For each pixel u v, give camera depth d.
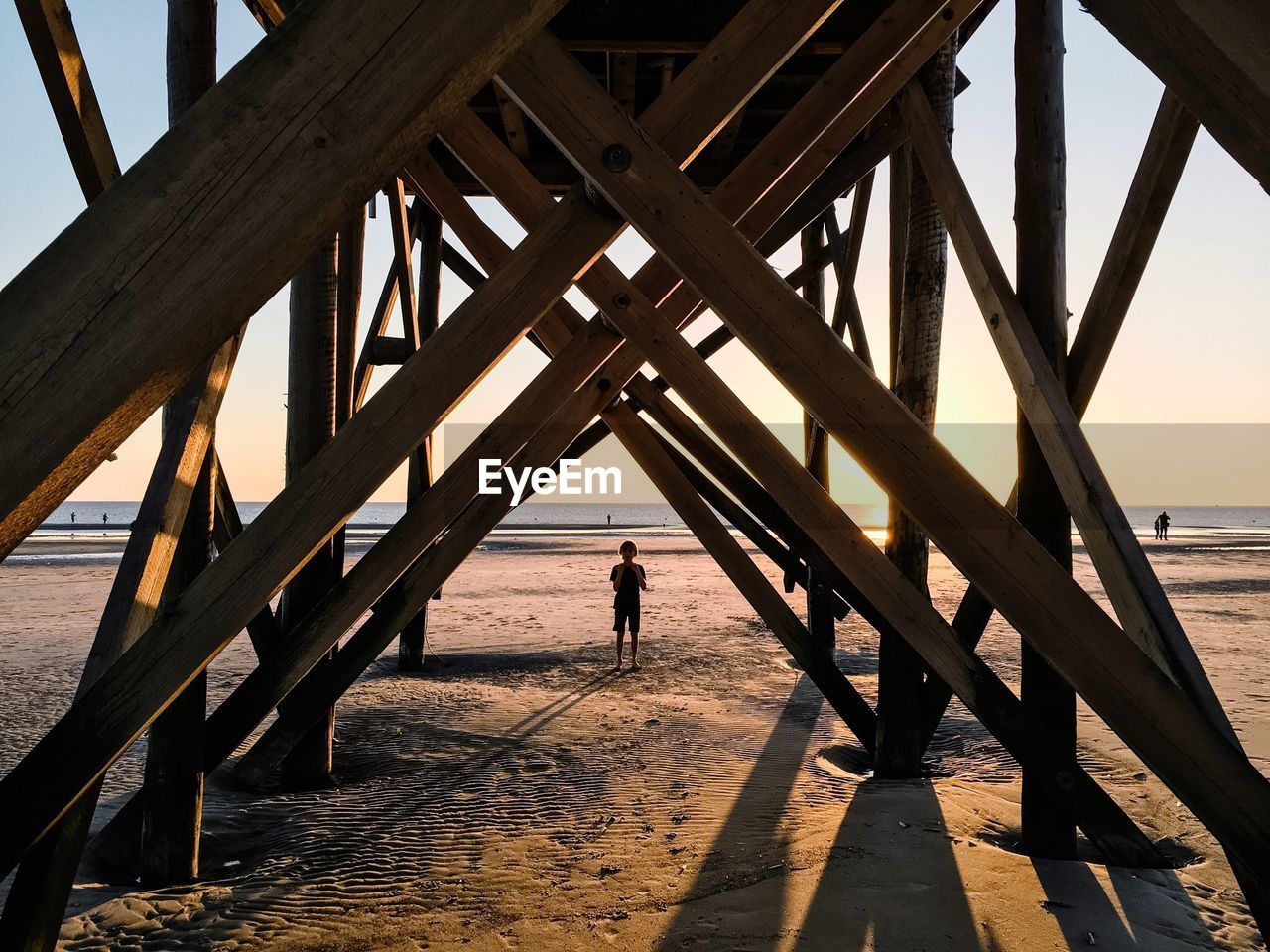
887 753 4.40
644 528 56.03
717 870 3.18
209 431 2.56
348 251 4.81
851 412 1.63
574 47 4.02
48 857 1.79
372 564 3.43
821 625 7.92
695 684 7.04
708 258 1.58
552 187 5.74
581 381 3.85
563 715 5.93
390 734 5.42
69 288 0.82
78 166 2.09
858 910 2.80
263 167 0.84
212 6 2.92
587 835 3.60
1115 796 4.09
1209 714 2.08
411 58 0.85
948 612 11.15
